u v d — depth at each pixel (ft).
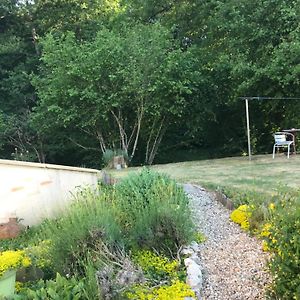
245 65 40.65
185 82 41.96
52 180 21.21
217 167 32.63
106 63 42.01
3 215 20.22
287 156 35.94
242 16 43.16
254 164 32.48
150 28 44.93
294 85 40.83
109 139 47.03
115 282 9.37
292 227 8.77
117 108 43.86
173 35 50.93
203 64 47.55
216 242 14.71
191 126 48.08
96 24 57.31
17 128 51.52
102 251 11.34
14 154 51.67
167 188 16.35
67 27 58.39
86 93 41.37
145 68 41.55
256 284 10.69
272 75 38.88
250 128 50.57
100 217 12.22
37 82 47.65
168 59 41.91
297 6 38.88
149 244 12.99
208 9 51.21
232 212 17.88
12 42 57.11
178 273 11.42
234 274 11.56
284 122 45.91
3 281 9.36
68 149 54.44
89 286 9.15
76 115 42.91
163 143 52.39
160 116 45.09
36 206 20.79
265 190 20.51
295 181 23.08
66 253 11.50
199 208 19.53
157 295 10.03
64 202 19.44
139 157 48.91
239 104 47.73
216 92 47.98
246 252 13.28
